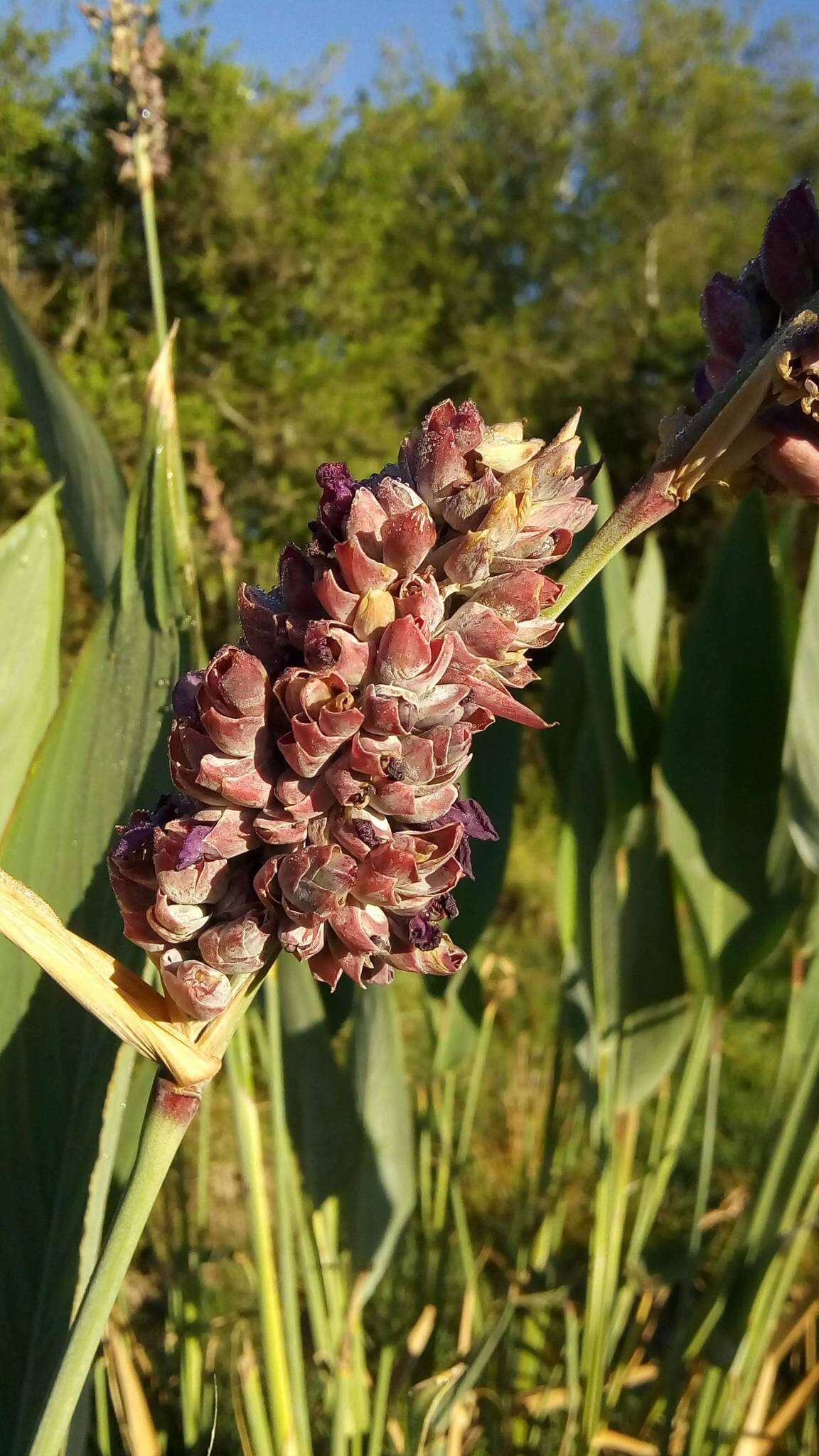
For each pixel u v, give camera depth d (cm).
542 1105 79
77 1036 31
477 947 56
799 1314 58
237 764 18
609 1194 54
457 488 20
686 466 22
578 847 60
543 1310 60
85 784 32
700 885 53
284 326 234
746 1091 111
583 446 60
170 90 202
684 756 52
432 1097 63
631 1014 57
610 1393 56
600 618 55
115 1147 30
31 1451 21
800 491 22
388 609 18
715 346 24
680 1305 56
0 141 211
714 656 51
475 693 19
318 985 50
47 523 35
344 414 234
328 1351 52
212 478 67
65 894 32
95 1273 21
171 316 225
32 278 213
